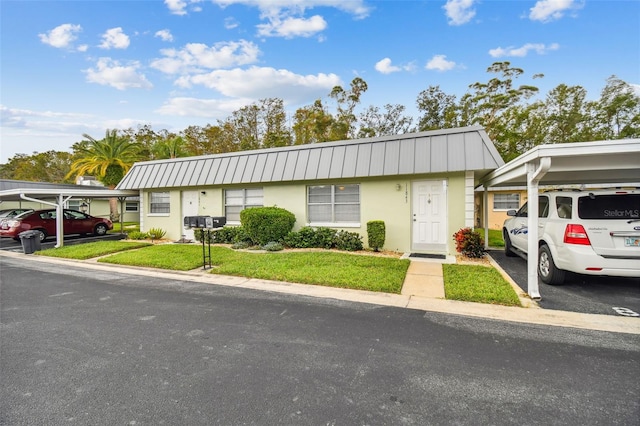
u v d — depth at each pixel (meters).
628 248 5.04
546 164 4.61
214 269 7.45
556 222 5.81
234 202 12.28
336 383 2.79
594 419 2.28
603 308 4.69
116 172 24.38
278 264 7.58
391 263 7.53
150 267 8.13
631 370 2.97
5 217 14.74
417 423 2.25
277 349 3.48
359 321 4.30
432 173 8.89
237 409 2.42
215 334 3.91
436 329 4.00
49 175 43.44
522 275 6.76
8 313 4.78
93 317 4.57
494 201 17.55
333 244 9.87
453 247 8.88
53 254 10.23
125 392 2.67
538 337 3.74
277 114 31.69
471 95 27.09
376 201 9.80
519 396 2.57
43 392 2.68
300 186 10.88
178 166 13.23
